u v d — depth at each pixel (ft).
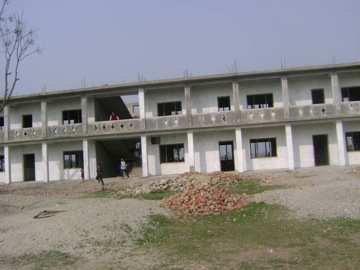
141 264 28.22
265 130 99.09
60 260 30.17
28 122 111.04
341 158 92.99
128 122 100.12
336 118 93.35
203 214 45.93
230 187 68.18
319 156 102.37
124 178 98.17
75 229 38.06
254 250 30.66
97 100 108.68
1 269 28.37
